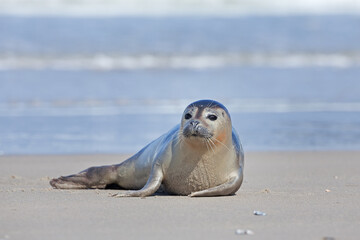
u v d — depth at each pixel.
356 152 39.88
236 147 24.50
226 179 23.89
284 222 19.30
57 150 39.59
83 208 21.06
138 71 74.69
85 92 61.56
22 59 78.62
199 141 22.50
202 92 63.06
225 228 18.33
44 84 65.00
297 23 110.25
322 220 19.67
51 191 25.14
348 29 105.88
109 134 44.97
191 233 17.64
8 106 54.56
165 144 24.50
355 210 21.44
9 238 16.89
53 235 17.25
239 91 64.00
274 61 83.81
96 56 81.69
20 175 31.34
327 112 54.50
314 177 31.16
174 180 23.88
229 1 123.38
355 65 82.00
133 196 23.38
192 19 110.19
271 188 27.19
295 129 47.44
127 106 55.88
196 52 86.50
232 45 91.69
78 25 101.31
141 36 94.62
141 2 119.81
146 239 16.92
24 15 107.50
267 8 124.44
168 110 54.38
